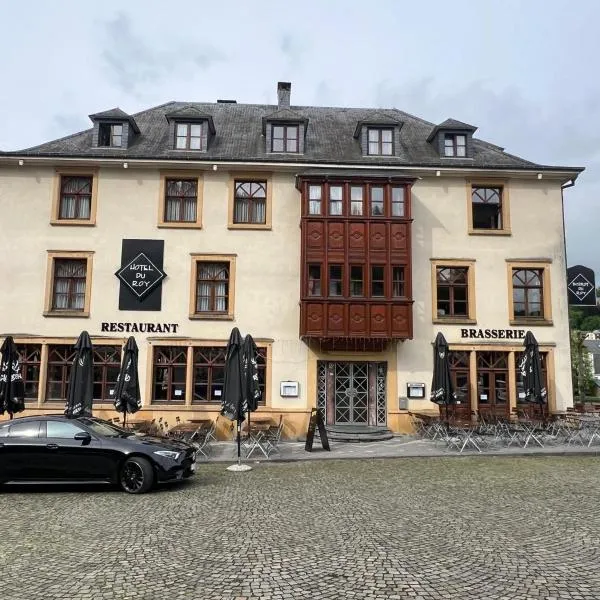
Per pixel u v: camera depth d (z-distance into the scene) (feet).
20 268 57.93
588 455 45.70
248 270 59.00
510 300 60.03
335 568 18.56
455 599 16.01
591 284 62.34
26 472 31.99
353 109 77.05
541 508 27.35
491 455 45.55
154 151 61.62
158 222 59.00
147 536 22.43
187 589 16.79
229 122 70.08
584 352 144.87
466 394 58.95
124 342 57.21
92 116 61.16
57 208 58.90
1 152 57.57
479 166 59.93
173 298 58.23
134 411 47.34
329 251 57.36
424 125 72.64
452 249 60.39
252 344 46.47
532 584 17.13
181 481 35.29
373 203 58.59
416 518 25.35
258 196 60.80
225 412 43.09
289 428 57.00
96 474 32.07
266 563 19.06
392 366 58.39
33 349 57.36
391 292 56.95
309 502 28.89
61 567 18.78
